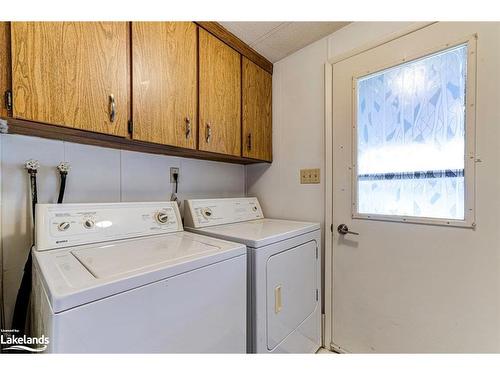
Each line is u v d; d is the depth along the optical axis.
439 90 1.24
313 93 1.78
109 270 0.72
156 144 1.25
